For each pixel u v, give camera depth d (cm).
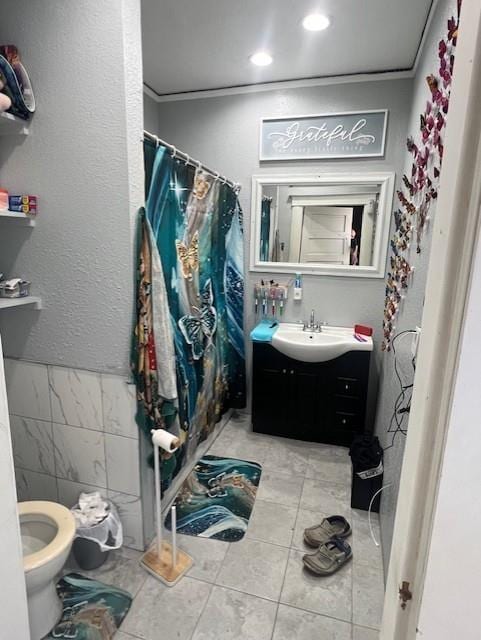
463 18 46
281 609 150
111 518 166
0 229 164
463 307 45
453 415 47
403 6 173
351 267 270
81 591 155
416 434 57
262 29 194
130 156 146
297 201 272
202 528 191
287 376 266
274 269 285
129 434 167
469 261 44
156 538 175
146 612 147
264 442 273
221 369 272
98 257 156
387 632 64
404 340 162
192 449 237
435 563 52
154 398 161
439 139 125
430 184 136
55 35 143
